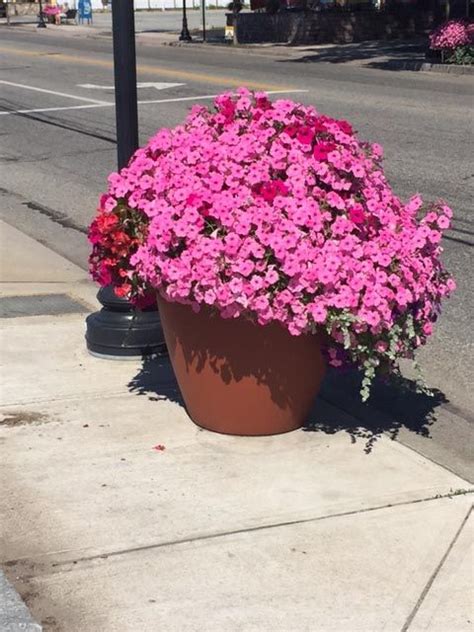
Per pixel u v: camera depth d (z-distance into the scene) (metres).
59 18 39.75
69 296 5.62
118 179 3.65
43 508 3.13
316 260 3.21
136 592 2.70
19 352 4.60
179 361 3.61
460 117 12.05
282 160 3.41
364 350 3.33
